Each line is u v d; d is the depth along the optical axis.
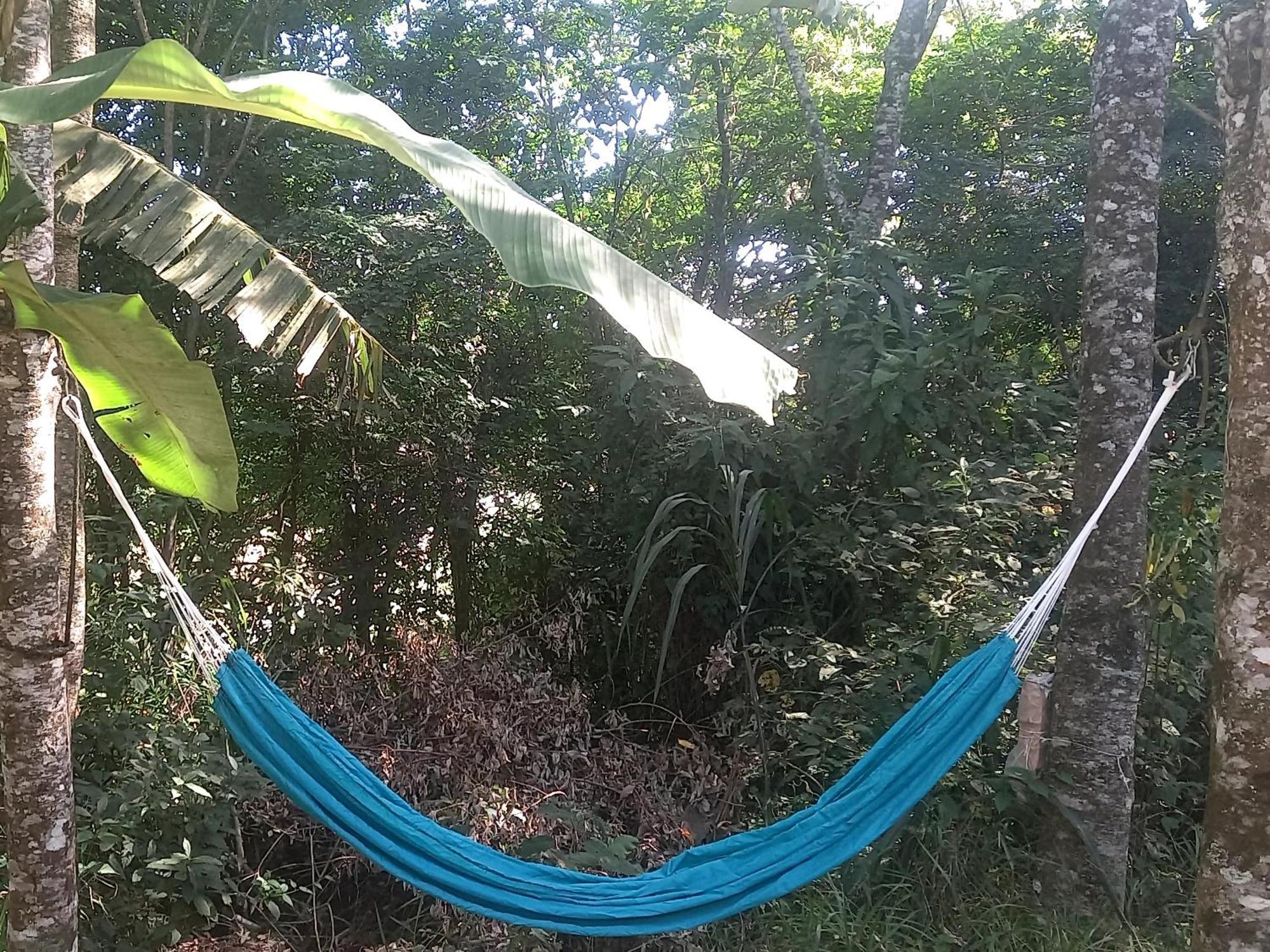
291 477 5.38
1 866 2.65
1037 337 5.78
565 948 3.04
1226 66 1.80
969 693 2.43
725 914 2.40
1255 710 1.68
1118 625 3.07
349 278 4.79
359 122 1.57
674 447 4.56
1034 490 3.73
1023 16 6.64
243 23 4.77
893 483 4.20
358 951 3.29
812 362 4.35
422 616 5.66
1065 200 5.63
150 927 2.86
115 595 3.34
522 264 1.44
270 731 2.34
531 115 6.54
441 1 5.72
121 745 2.99
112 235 2.33
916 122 6.34
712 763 3.76
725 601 4.49
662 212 7.41
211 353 4.76
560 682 4.68
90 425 2.87
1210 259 5.39
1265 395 1.67
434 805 3.51
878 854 3.07
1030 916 2.98
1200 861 1.78
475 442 5.56
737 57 6.99
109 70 1.30
